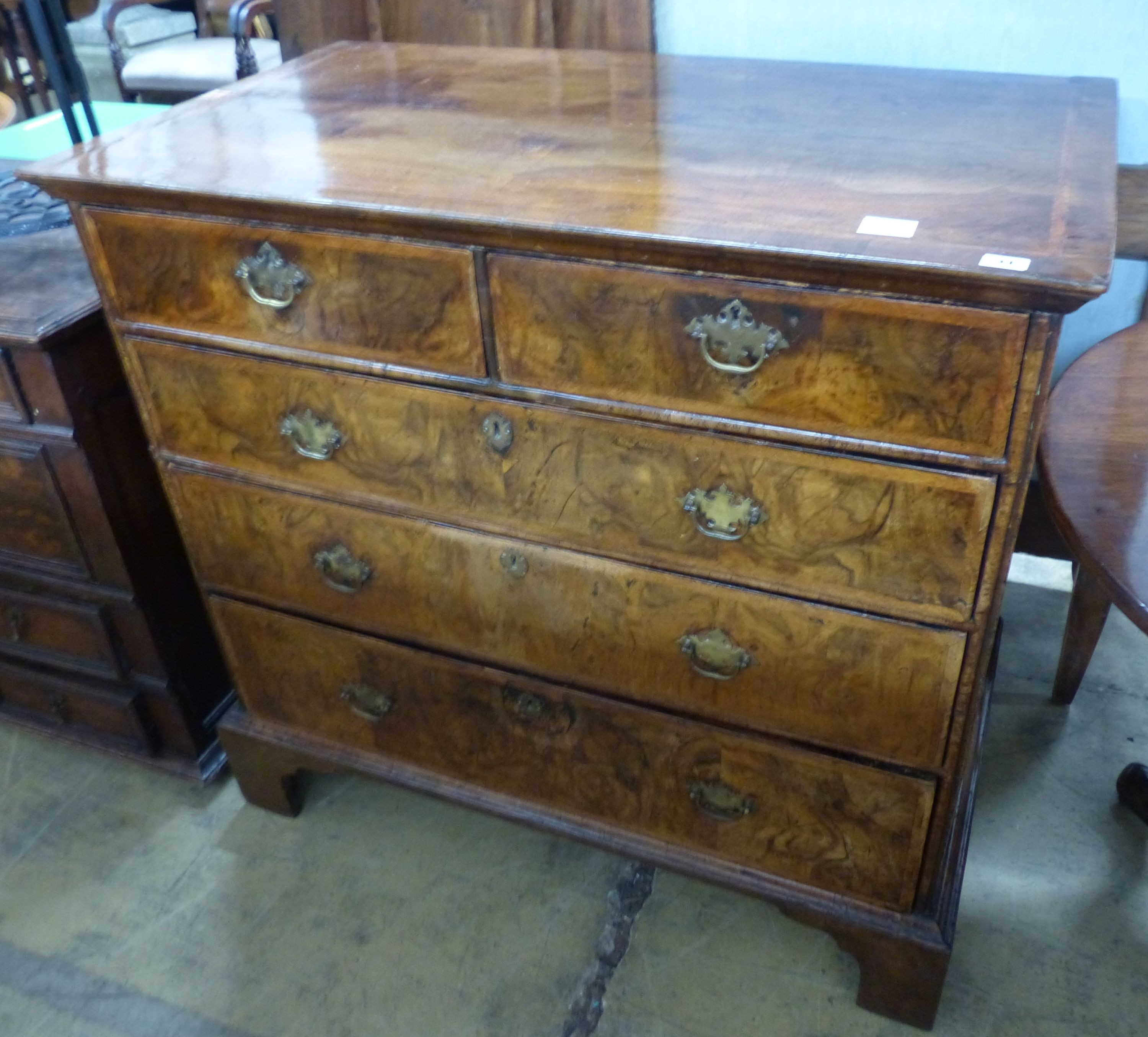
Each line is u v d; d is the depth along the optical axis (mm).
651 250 875
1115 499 1023
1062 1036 1266
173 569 1526
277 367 1130
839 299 849
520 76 1333
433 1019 1336
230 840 1580
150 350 1188
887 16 1353
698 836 1300
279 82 1354
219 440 1230
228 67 2965
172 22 3648
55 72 1438
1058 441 1117
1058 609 1876
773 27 1411
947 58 1355
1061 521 1013
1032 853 1478
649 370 955
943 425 875
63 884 1528
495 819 1514
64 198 1098
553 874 1507
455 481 1126
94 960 1424
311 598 1330
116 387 1365
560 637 1197
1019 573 1955
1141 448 1098
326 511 1231
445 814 1604
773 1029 1302
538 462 1065
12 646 1639
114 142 1158
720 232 861
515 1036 1313
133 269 1125
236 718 1539
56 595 1535
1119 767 1593
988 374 835
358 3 1576
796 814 1209
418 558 1215
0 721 1756
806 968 1368
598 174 1003
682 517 1034
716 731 1183
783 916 1432
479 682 1302
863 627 1021
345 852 1554
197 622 1594
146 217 1075
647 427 990
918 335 841
